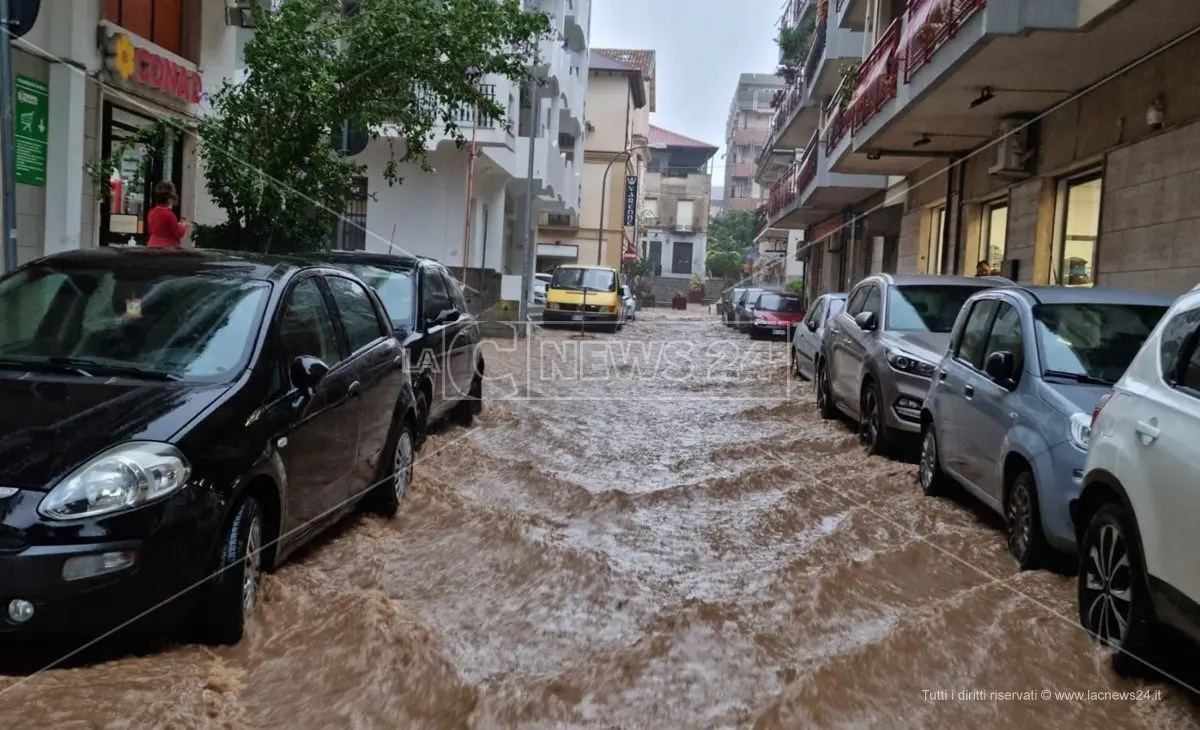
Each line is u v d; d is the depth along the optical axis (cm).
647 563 646
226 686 416
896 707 432
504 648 492
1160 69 1147
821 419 1322
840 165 2152
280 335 550
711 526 744
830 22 2662
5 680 401
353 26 1178
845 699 435
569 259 6025
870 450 1032
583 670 462
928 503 809
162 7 1390
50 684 397
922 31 1353
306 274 624
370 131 1241
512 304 2730
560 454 1016
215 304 550
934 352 984
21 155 1122
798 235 5831
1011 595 566
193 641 457
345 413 615
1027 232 1516
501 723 409
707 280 7906
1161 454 433
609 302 3089
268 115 1161
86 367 507
